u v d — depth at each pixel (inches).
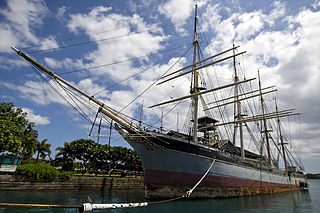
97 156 1763.0
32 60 546.0
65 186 1344.7
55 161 1710.1
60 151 1772.9
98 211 644.7
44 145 1962.4
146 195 817.5
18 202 773.9
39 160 2374.5
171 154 818.8
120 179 1616.6
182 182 830.5
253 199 1024.2
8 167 1304.1
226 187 971.3
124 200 912.9
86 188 1418.6
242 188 1080.8
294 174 2018.9
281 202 1003.3
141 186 1716.3
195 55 1191.6
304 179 2325.3
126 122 757.3
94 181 1480.1
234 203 845.2
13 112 1237.1
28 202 785.6
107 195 1132.5
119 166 2100.1
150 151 821.9
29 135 1300.4
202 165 882.8
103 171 1983.3
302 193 1721.2
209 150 927.0
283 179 1690.5
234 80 1728.6
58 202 820.6
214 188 912.3
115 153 1829.5
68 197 983.6
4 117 1173.7
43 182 1266.0
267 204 896.3
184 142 844.6
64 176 1362.0
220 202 842.2
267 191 1353.3
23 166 1248.8
